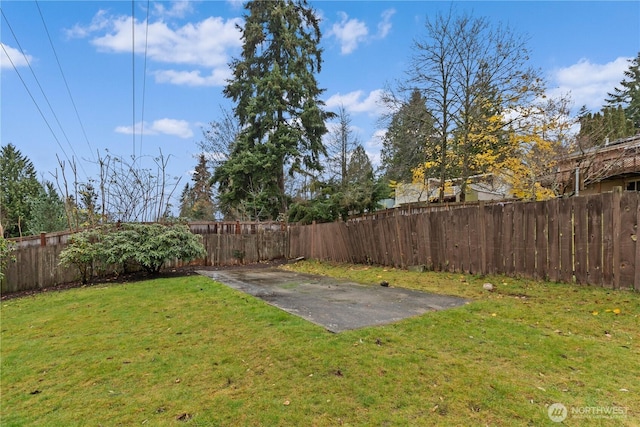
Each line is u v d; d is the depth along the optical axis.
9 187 24.62
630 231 4.19
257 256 12.08
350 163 17.61
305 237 11.88
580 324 3.50
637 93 27.91
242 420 2.16
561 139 9.30
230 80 18.89
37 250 8.16
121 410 2.36
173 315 4.64
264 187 17.33
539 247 5.16
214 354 3.20
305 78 18.28
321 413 2.18
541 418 2.03
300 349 3.11
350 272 8.12
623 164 9.23
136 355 3.29
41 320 4.82
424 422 2.05
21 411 2.41
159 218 10.25
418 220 7.30
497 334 3.34
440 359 2.82
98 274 8.73
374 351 3.01
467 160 10.13
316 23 18.89
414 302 4.73
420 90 10.59
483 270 5.97
